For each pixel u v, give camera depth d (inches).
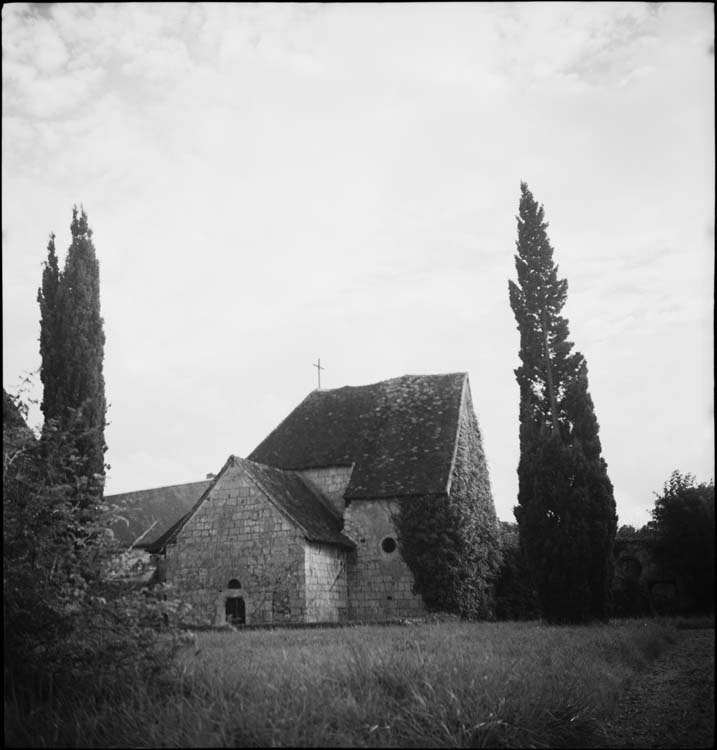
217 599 1199.6
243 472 1233.4
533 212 1143.6
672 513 633.6
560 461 1017.5
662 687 490.9
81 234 1073.5
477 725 317.7
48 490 380.2
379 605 1259.8
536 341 1104.8
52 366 1018.1
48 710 330.3
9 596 350.0
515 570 1434.5
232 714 306.8
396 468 1334.9
